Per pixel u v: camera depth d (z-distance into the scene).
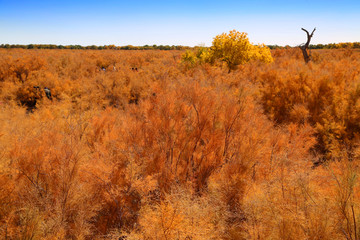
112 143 3.35
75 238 2.07
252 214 1.97
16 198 2.38
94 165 2.76
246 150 2.88
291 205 1.92
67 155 2.65
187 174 2.98
